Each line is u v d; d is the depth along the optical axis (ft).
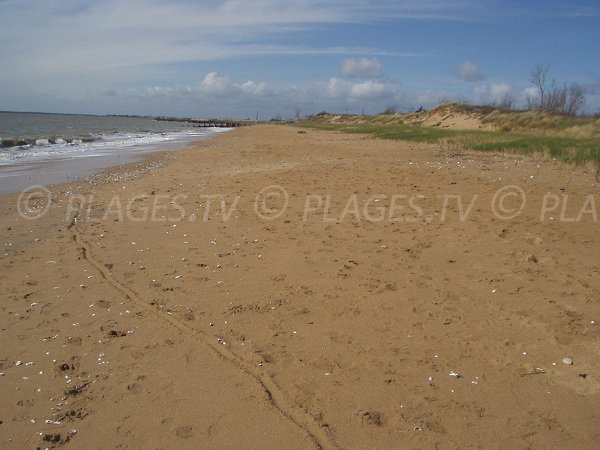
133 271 20.97
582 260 21.42
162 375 13.08
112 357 13.98
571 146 62.64
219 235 26.53
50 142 100.68
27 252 23.86
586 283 18.81
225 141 113.80
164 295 18.34
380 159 58.90
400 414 11.48
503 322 15.90
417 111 204.64
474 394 12.26
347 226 27.73
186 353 14.20
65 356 14.03
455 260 21.71
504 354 14.05
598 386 12.55
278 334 15.33
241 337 15.14
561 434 10.82
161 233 27.17
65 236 26.86
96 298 18.10
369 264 21.40
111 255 23.26
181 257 22.81
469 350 14.30
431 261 21.63
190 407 11.75
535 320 15.97
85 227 28.81
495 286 18.71
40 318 16.46
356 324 15.94
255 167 54.49
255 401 11.96
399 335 15.20
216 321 16.21
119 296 18.29
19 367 13.48
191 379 12.89
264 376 13.03
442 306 17.12
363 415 11.41
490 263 21.21
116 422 11.22
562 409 11.67
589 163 48.65
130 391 12.38
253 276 20.20
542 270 20.26
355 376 13.02
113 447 10.43
